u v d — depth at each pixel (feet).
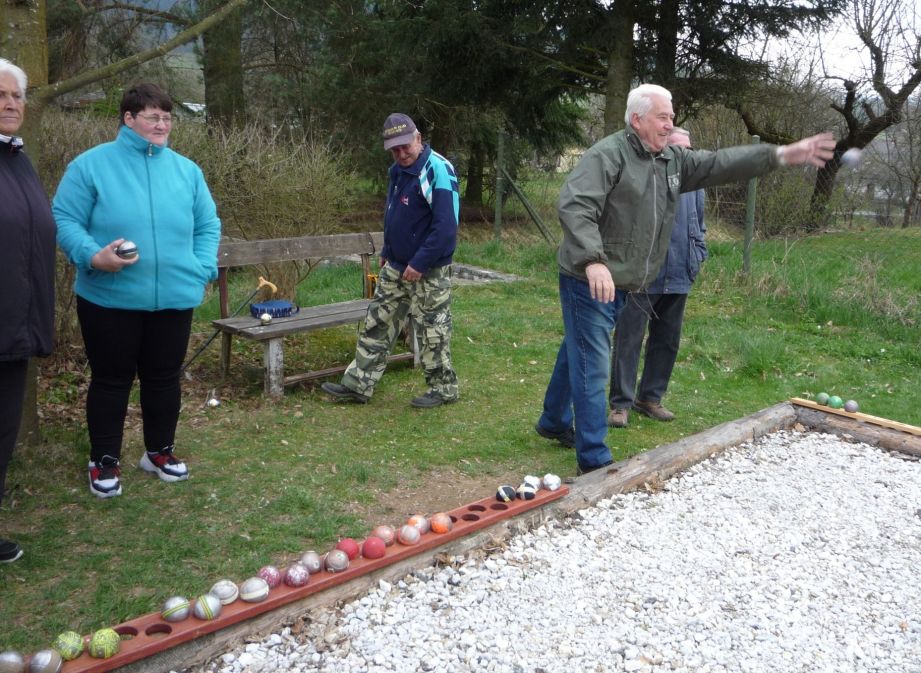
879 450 15.84
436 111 52.37
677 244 16.57
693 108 42.39
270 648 8.56
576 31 37.22
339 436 16.02
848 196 48.73
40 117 13.47
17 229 9.50
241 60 45.09
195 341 22.27
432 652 8.63
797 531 12.04
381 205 56.03
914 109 56.24
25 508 11.99
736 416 18.63
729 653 8.91
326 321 18.38
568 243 12.30
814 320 28.45
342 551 9.64
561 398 15.01
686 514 12.36
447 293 17.80
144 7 42.93
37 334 9.93
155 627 8.23
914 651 9.14
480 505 11.48
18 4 12.96
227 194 26.48
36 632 9.01
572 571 10.46
